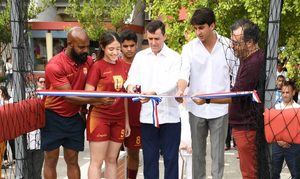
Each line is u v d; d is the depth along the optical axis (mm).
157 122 4273
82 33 4305
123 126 4645
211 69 4512
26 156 4230
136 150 5363
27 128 4102
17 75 4102
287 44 9281
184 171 6551
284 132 3488
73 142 4488
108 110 4477
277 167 5703
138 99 4262
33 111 4164
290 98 5520
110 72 4504
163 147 4566
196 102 4199
